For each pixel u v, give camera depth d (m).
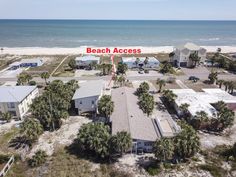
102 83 76.38
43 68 113.69
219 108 61.84
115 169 44.44
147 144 48.84
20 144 53.31
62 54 147.62
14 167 45.59
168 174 43.19
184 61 113.38
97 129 47.88
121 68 102.06
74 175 42.91
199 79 96.06
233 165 45.50
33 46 193.25
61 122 60.41
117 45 192.62
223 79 95.56
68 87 70.31
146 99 61.97
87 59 113.44
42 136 55.88
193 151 44.69
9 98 63.56
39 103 60.31
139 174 43.22
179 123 58.31
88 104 64.81
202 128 58.50
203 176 42.78
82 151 50.03
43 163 46.50
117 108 60.53
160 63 120.06
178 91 75.50
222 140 54.03
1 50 163.12
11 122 62.94
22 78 85.31
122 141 43.88
